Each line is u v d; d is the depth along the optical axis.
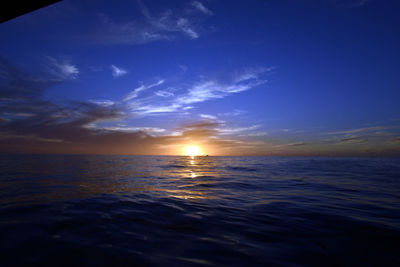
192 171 16.44
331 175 13.25
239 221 3.99
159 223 3.82
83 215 4.18
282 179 11.09
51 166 18.05
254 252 2.69
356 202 5.67
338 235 3.30
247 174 14.06
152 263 2.35
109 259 2.41
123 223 3.77
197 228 3.59
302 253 2.68
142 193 6.77
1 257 2.39
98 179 10.12
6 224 3.54
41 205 4.89
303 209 4.91
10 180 9.15
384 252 2.72
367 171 16.42
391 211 4.75
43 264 2.26
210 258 2.50
